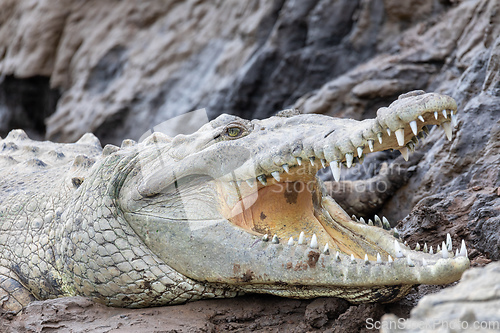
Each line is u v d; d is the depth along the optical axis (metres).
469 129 14.52
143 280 9.95
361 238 10.14
